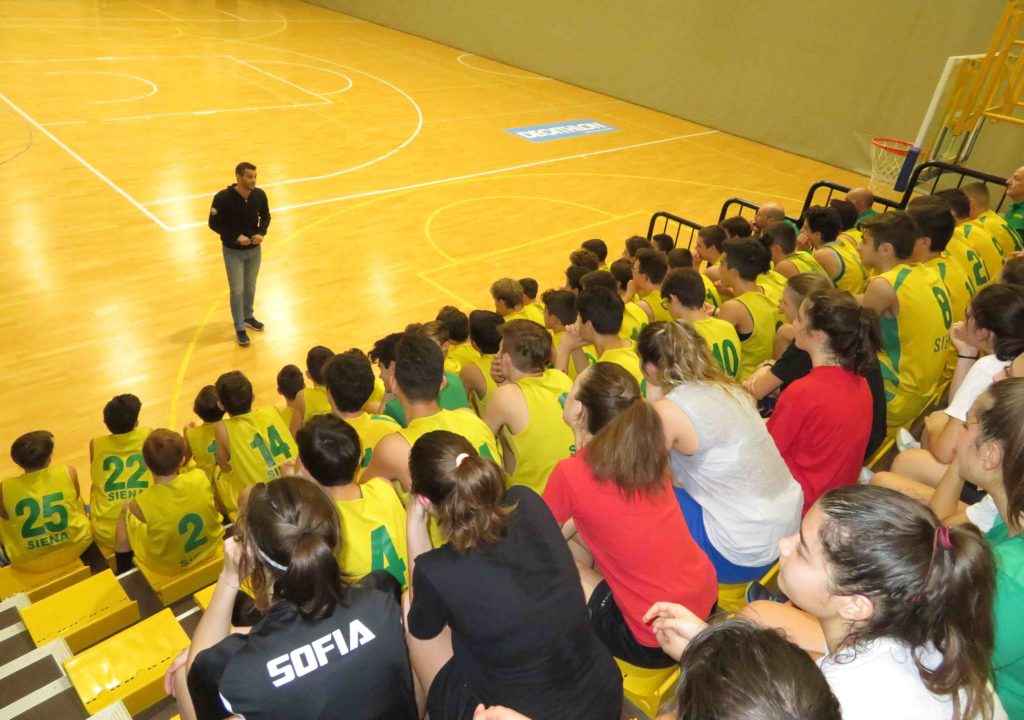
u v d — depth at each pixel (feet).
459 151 42.14
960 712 4.31
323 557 5.48
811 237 18.01
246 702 5.30
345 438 7.72
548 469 10.05
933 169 31.17
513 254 29.84
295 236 29.25
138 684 8.87
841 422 9.02
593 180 39.96
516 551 5.87
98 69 49.19
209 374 20.34
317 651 5.49
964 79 29.89
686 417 7.95
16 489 12.50
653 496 7.04
